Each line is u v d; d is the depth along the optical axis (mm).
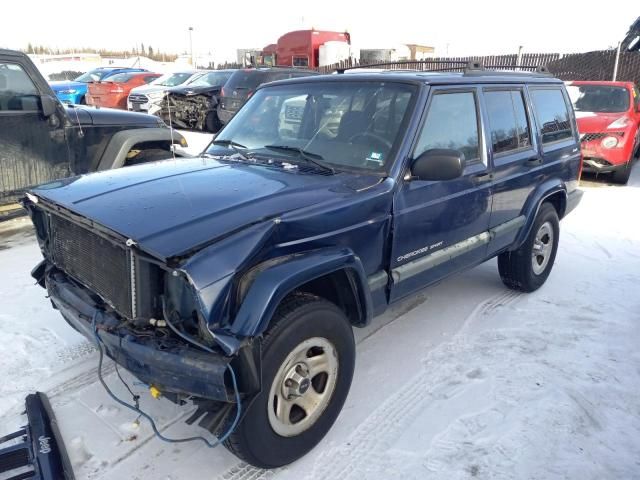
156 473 2719
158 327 2467
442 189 3527
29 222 7039
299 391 2643
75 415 3104
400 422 3131
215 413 2412
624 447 2977
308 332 2607
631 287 5270
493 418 3172
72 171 6324
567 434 3053
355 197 2939
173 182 3014
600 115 10086
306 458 2832
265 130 3871
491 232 4180
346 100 3625
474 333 4246
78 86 19344
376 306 3246
